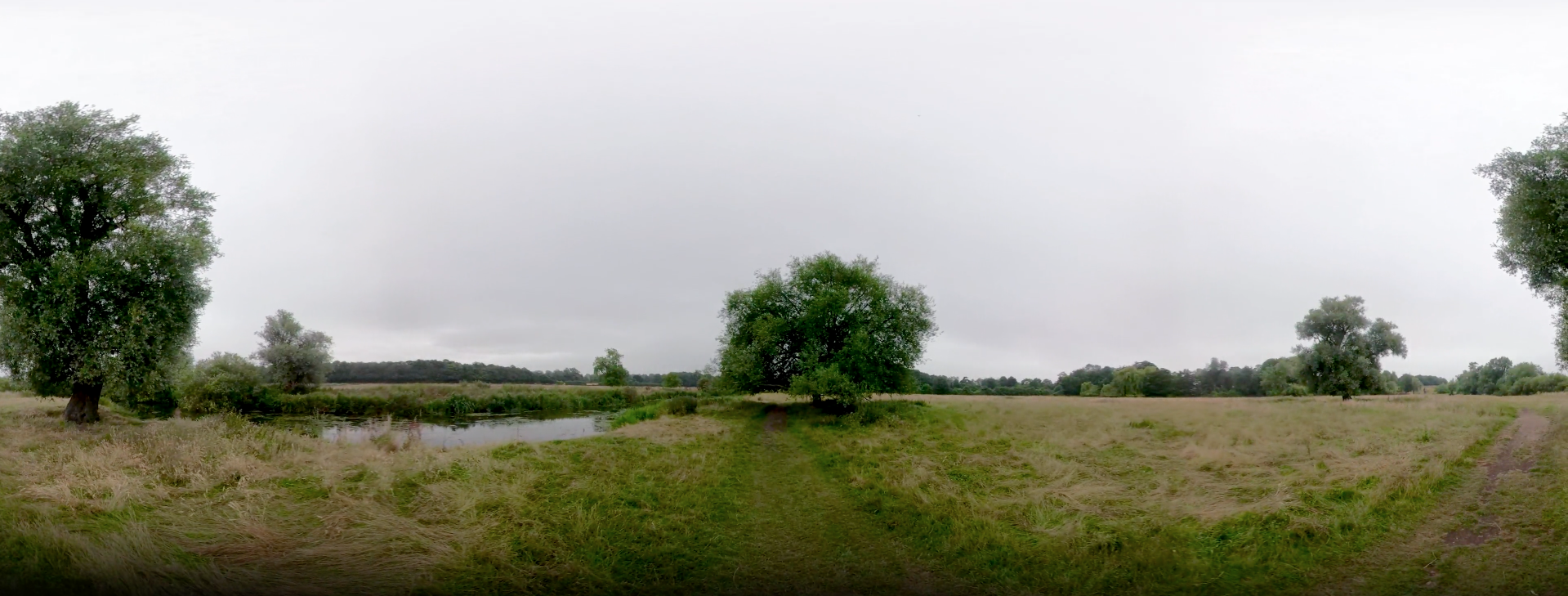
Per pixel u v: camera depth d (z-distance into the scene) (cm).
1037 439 1675
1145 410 2619
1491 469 1080
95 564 614
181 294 1722
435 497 935
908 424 2072
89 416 1711
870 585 684
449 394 4444
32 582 575
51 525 686
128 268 1652
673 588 671
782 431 2036
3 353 1579
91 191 1688
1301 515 845
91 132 1716
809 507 1015
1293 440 1546
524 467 1173
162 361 1716
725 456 1434
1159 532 804
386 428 2222
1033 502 980
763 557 773
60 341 1600
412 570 670
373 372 7638
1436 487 960
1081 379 10012
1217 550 758
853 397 2431
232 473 1030
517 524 829
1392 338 4331
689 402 2769
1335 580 659
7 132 1625
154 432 1423
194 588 600
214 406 3278
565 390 5169
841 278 2847
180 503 871
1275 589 648
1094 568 712
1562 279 1402
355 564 681
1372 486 981
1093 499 1004
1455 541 737
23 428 1453
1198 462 1286
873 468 1272
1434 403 2850
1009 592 668
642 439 1620
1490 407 2403
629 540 801
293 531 782
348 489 975
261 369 4359
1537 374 7750
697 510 949
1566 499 838
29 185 1591
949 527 854
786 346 2883
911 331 2784
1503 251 1541
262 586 616
